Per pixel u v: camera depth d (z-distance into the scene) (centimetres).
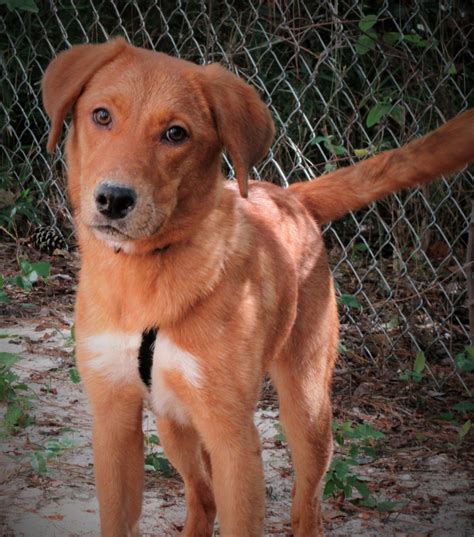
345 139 849
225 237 450
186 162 432
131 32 955
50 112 456
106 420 460
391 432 637
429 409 670
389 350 728
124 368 450
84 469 566
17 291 838
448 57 732
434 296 794
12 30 1006
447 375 709
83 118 438
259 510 446
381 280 808
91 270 450
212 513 513
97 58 449
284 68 816
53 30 984
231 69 809
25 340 737
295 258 510
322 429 515
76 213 459
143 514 530
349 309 768
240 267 452
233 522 445
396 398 679
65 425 615
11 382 652
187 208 438
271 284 473
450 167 533
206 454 522
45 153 985
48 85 460
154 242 434
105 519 461
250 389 449
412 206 819
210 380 443
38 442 589
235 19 880
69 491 540
